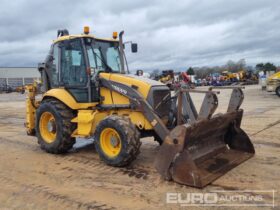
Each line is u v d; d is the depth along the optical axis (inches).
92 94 254.4
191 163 182.9
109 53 274.4
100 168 227.3
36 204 169.9
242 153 240.7
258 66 2679.6
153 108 226.2
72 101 259.6
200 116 199.9
